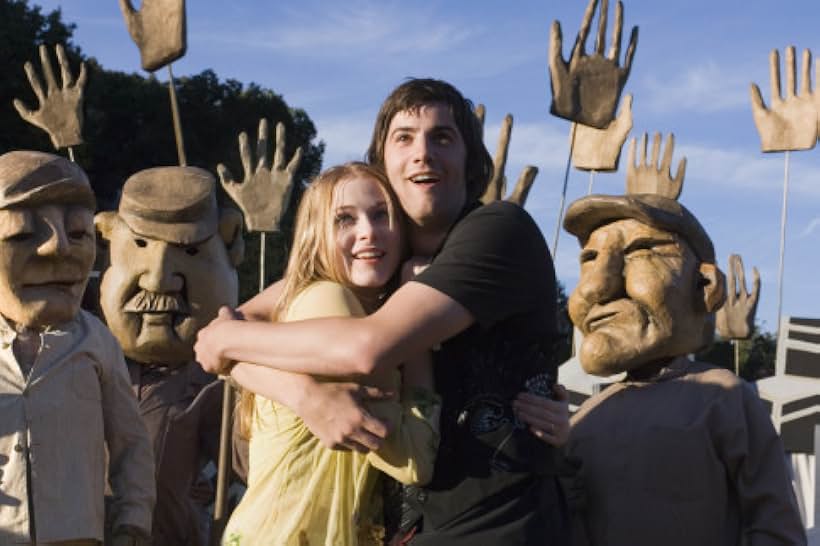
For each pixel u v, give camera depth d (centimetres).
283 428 315
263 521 309
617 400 495
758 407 479
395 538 312
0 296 477
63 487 458
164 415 589
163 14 586
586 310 511
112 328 607
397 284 337
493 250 311
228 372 323
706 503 467
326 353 301
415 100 334
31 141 2322
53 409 463
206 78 2795
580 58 604
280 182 632
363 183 328
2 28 2384
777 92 750
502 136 585
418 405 308
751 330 812
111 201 2564
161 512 579
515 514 303
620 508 473
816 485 535
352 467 311
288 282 330
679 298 496
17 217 473
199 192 614
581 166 680
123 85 2705
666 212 506
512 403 310
